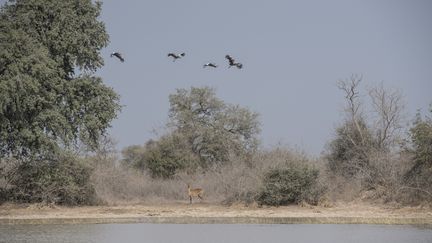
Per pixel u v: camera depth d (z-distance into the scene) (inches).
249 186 5634.8
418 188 5452.8
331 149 6904.5
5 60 5339.6
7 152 5698.8
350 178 6215.6
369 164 6141.7
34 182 5570.9
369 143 6594.5
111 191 6333.7
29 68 5442.9
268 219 4785.9
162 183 6628.9
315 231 4269.2
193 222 4815.5
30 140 5492.1
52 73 5634.8
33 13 5807.1
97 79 6122.1
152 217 4827.8
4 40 5418.3
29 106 5428.2
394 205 5526.6
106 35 6195.9
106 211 5403.5
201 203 5964.6
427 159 5482.3
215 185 6195.9
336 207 5521.7
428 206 5339.6
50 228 4461.1
